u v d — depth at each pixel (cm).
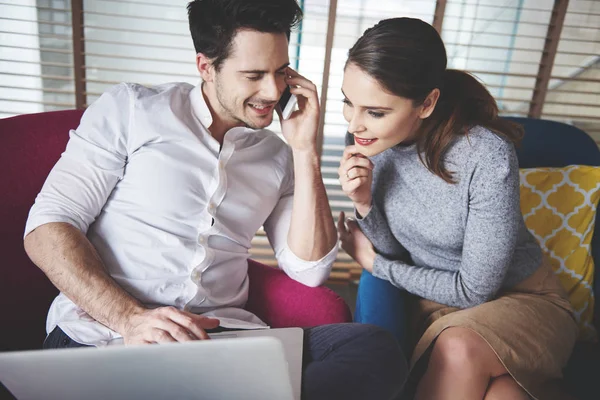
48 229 108
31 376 71
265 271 142
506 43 226
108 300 105
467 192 125
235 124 129
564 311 137
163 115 120
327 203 135
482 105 125
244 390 78
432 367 117
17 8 196
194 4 115
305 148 131
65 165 115
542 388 128
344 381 95
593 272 164
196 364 72
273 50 112
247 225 132
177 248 118
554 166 174
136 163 118
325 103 224
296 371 96
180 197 119
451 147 125
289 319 133
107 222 119
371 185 142
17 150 126
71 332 108
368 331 106
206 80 123
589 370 141
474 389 113
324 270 135
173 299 118
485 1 218
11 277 123
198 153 122
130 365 71
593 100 241
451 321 120
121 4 204
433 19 214
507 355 115
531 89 224
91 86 216
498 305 126
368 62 107
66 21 203
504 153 120
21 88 201
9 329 124
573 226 165
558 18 211
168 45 213
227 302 127
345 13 214
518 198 122
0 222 122
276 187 136
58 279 106
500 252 121
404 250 153
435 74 111
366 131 116
